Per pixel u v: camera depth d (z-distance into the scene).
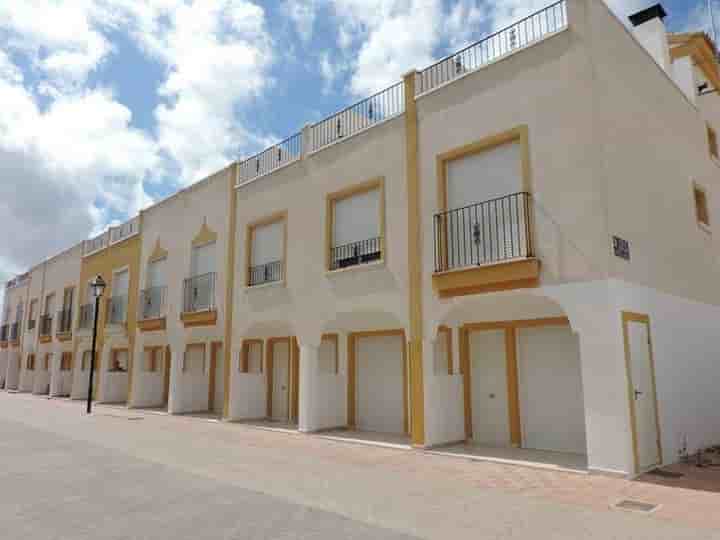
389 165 11.36
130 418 16.30
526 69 9.21
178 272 18.30
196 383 18.03
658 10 12.02
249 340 16.94
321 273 12.58
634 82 9.67
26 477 7.73
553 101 8.78
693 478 7.53
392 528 5.32
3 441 11.34
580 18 8.59
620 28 9.48
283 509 6.02
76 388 24.62
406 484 7.34
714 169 13.27
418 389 10.37
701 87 13.49
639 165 9.33
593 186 8.15
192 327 17.19
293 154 14.07
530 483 7.37
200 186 17.73
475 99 9.91
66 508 6.03
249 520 5.57
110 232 23.84
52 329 28.39
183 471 8.22
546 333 10.23
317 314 12.60
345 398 13.53
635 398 7.94
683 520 5.60
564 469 8.15
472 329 11.26
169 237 19.16
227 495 6.67
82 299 25.61
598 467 7.73
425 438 10.15
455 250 10.00
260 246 14.98
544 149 8.80
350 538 5.00
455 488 7.09
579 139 8.38
